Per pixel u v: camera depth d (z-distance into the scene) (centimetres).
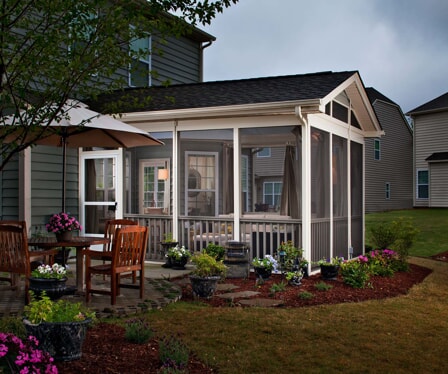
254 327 548
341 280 841
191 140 971
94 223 1072
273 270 850
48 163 1009
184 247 957
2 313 546
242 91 960
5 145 432
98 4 414
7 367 348
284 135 944
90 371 396
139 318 570
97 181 1071
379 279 877
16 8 418
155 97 1032
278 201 1067
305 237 868
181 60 1552
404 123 2992
